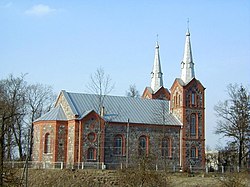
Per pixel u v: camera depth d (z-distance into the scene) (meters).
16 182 39.53
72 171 74.12
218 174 82.88
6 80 97.19
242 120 90.69
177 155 95.06
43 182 68.69
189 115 97.50
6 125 50.44
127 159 84.69
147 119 94.12
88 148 85.81
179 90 98.56
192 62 101.19
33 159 88.31
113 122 89.75
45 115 88.88
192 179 73.31
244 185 49.28
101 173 72.69
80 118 85.75
